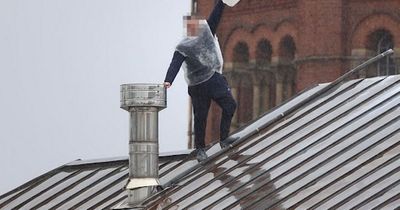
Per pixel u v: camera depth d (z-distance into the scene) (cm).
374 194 4300
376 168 4447
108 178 5219
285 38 11075
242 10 11250
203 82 4831
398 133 4638
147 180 4750
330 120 4922
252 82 11281
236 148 4962
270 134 4978
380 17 10612
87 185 5222
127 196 4841
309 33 10788
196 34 4784
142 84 4712
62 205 5144
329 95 5134
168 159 5088
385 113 4812
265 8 11144
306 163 4662
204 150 4978
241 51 11325
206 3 10862
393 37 10581
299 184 4531
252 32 11250
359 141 4672
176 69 4747
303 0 10831
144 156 4747
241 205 4534
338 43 10694
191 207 4628
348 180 4441
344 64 10712
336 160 4600
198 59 4791
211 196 4659
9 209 5272
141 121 4731
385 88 5028
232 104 4922
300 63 10844
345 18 10712
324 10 10738
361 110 4906
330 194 4391
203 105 4884
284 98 11162
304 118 5012
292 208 4394
